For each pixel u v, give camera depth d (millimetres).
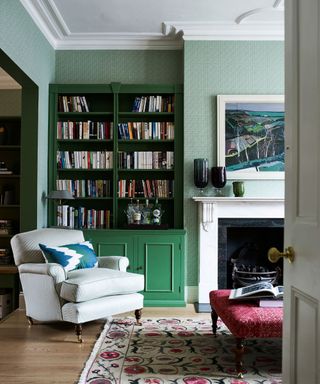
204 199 4688
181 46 5145
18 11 3830
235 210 4773
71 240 4145
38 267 3576
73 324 3824
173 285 4652
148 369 2721
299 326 1295
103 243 4672
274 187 4910
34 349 3135
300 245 1290
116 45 5156
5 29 3496
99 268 3830
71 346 3207
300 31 1312
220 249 4770
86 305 3361
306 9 1258
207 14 4508
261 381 2533
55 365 2805
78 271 3672
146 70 5184
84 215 4969
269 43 4902
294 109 1354
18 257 3807
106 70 5188
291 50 1387
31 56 4258
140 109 5059
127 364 2807
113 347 3158
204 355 2986
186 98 4902
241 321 2557
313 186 1195
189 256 4832
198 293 4758
